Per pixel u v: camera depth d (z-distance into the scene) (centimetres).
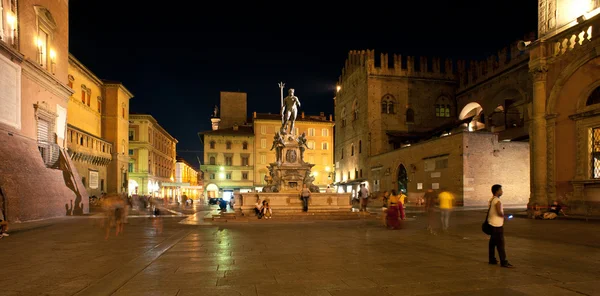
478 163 3562
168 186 8331
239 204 2323
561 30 2330
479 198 3538
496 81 4981
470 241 1273
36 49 2670
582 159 2141
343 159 6962
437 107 5909
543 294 634
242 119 8600
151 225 1886
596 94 2114
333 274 779
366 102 5772
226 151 7825
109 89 5350
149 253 1038
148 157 6769
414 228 1712
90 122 4897
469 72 5600
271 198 2308
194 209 3716
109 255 1010
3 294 641
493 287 677
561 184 2270
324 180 7938
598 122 2061
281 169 2527
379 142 5697
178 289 667
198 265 873
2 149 2016
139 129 6669
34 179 2198
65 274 785
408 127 5778
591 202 2083
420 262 903
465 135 3550
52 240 1329
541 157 2364
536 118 2405
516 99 4675
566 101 2261
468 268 833
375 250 1084
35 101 2620
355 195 6256
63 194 2498
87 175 4316
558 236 1368
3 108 2191
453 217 2320
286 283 707
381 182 5288
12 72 2294
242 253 1037
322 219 2136
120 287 682
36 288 679
